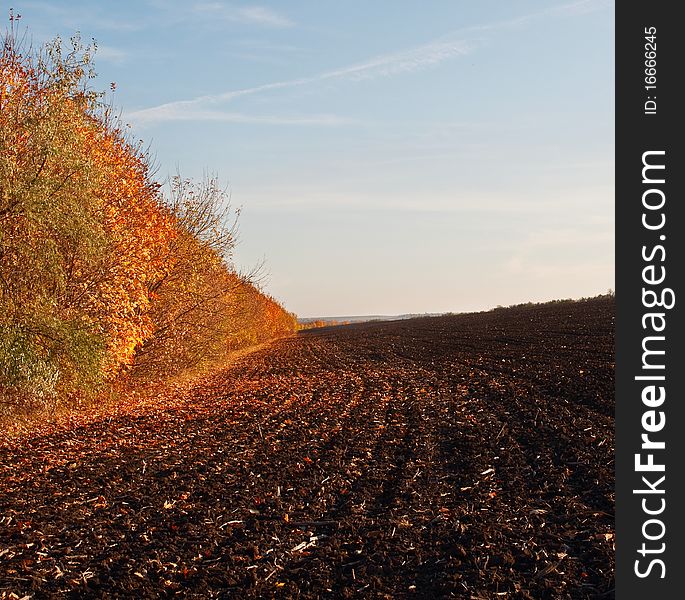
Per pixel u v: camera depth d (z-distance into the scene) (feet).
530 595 22.80
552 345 115.14
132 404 79.92
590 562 25.57
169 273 92.48
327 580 24.80
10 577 25.34
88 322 59.72
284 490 37.68
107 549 28.73
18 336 51.49
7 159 49.24
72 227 53.62
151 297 88.79
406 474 39.78
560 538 27.81
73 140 53.93
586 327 143.43
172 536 30.25
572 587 23.41
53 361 53.93
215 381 108.68
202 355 111.34
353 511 32.91
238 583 24.85
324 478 39.93
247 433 56.70
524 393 67.67
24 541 29.60
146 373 94.99
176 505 35.24
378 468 41.96
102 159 66.64
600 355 91.50
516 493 34.65
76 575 25.73
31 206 50.19
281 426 59.41
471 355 115.75
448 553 26.81
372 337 218.79
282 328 349.00
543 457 41.57
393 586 24.18
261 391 89.30
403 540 28.60
